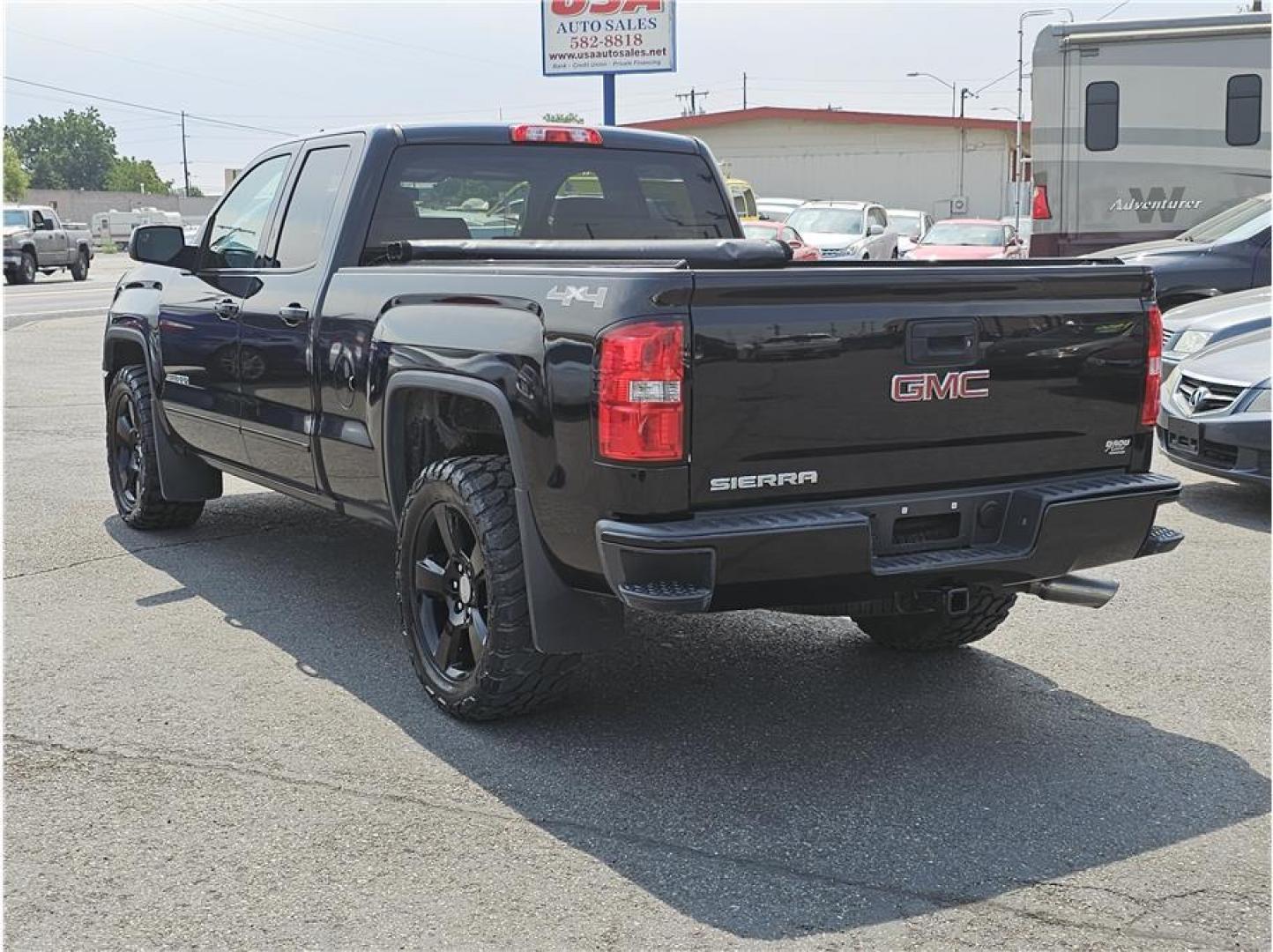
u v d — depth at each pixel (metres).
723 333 3.81
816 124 49.97
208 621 5.79
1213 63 15.14
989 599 5.04
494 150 5.76
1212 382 7.83
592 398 3.87
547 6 30.16
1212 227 12.81
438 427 4.98
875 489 4.11
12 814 3.94
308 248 5.72
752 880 3.55
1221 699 4.93
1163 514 8.00
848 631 5.76
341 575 6.55
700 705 4.83
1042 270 4.27
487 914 3.38
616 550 3.82
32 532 7.38
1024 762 4.35
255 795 4.06
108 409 7.54
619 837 3.80
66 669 5.18
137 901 3.44
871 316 4.01
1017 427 4.31
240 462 6.33
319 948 3.22
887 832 3.84
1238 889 3.52
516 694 4.46
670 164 6.25
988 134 48.56
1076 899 3.46
